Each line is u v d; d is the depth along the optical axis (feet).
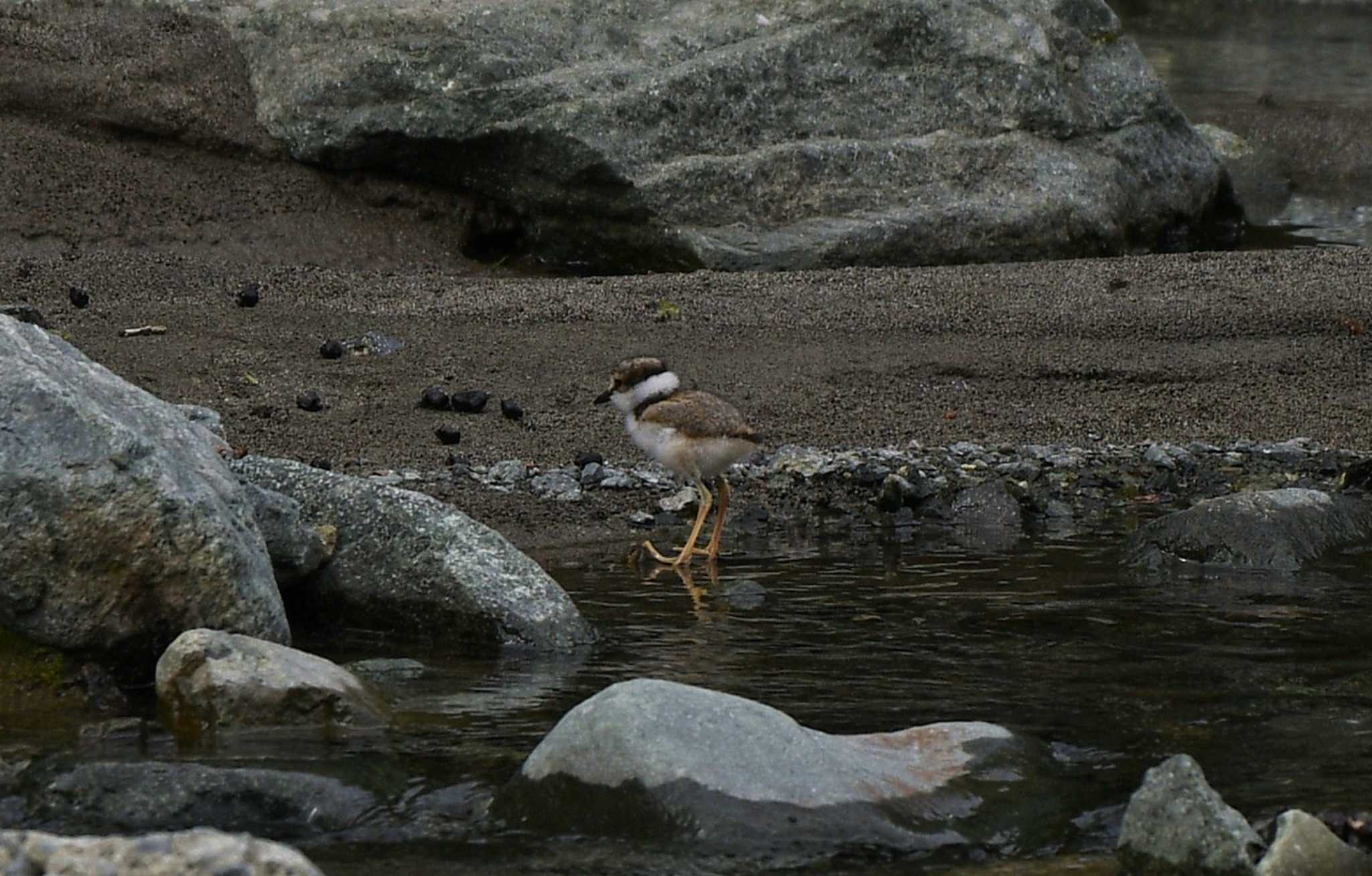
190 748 25.04
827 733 24.59
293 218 70.38
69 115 72.13
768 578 36.40
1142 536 39.01
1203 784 21.66
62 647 27.58
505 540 32.99
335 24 71.97
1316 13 145.59
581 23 72.18
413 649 31.07
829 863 21.40
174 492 27.94
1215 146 92.27
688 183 69.46
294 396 49.24
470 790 23.62
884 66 73.72
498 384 51.11
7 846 16.83
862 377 52.44
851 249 69.62
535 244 72.13
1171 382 52.90
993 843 22.15
